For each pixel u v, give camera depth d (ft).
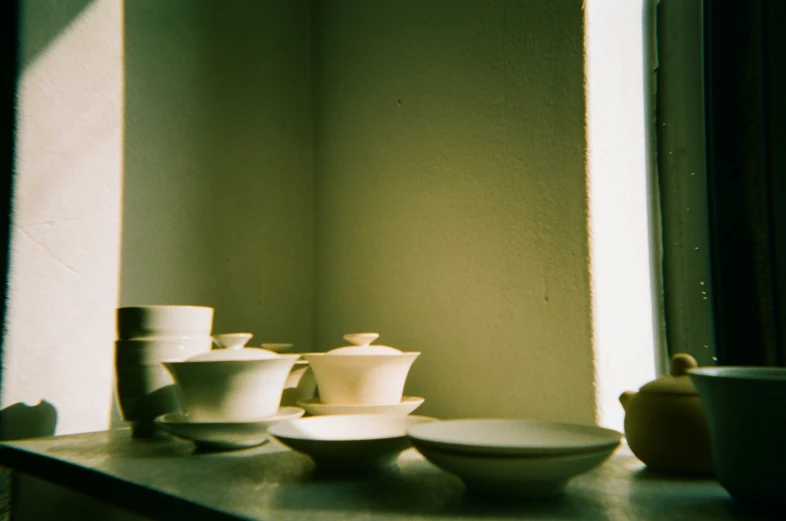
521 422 2.44
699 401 2.34
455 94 3.84
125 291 4.09
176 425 2.74
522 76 3.40
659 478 2.32
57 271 3.84
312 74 5.28
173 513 2.11
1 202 3.72
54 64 3.92
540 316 3.22
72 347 3.86
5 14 3.84
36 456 2.95
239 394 2.89
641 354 3.27
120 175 4.13
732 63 3.11
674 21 3.53
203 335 3.49
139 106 4.25
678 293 3.44
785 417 1.69
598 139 3.11
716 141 3.14
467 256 3.68
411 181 4.14
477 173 3.64
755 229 3.01
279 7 5.11
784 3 2.89
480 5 3.70
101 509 3.92
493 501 2.01
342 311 4.74
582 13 3.12
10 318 3.64
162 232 4.29
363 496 2.10
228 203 4.65
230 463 2.68
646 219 3.44
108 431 3.67
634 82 3.44
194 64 4.56
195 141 4.51
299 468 2.57
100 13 4.13
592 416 2.93
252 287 4.72
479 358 3.55
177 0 4.51
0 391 3.58
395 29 4.37
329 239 4.93
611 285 3.10
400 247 4.20
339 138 4.88
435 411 3.84
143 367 3.26
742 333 3.04
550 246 3.19
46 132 3.85
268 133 4.93
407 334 4.10
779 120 2.89
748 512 1.85
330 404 3.31
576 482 2.26
